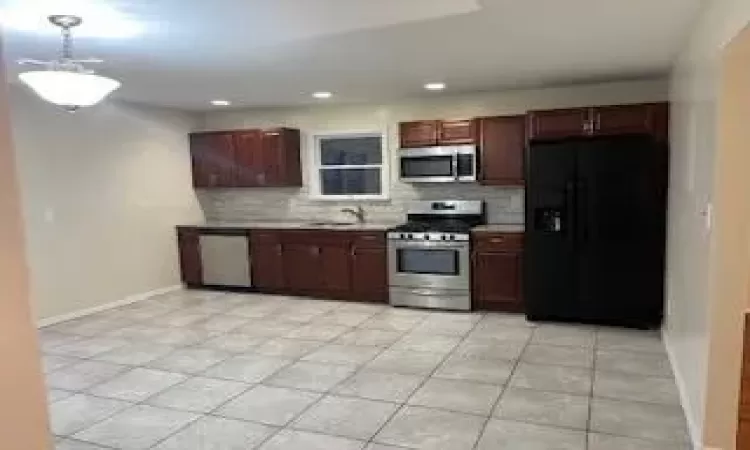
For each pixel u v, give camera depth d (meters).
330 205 6.37
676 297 3.66
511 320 4.91
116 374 3.80
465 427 2.91
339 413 3.12
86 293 5.42
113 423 3.06
